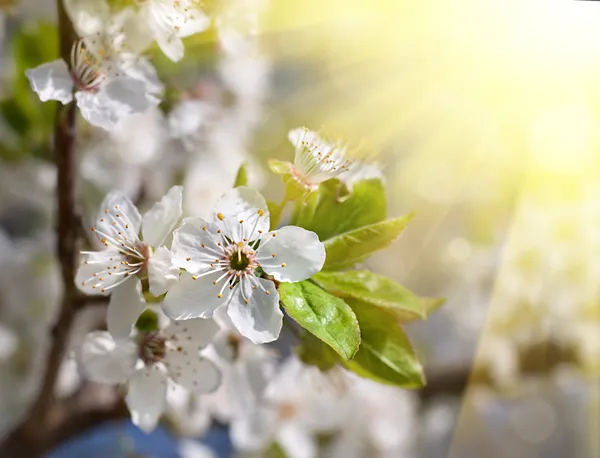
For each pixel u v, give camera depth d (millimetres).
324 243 223
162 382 230
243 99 319
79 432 275
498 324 366
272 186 323
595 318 362
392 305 222
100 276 221
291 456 305
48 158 296
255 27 256
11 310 310
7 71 292
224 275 216
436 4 357
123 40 233
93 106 230
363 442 336
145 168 309
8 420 302
